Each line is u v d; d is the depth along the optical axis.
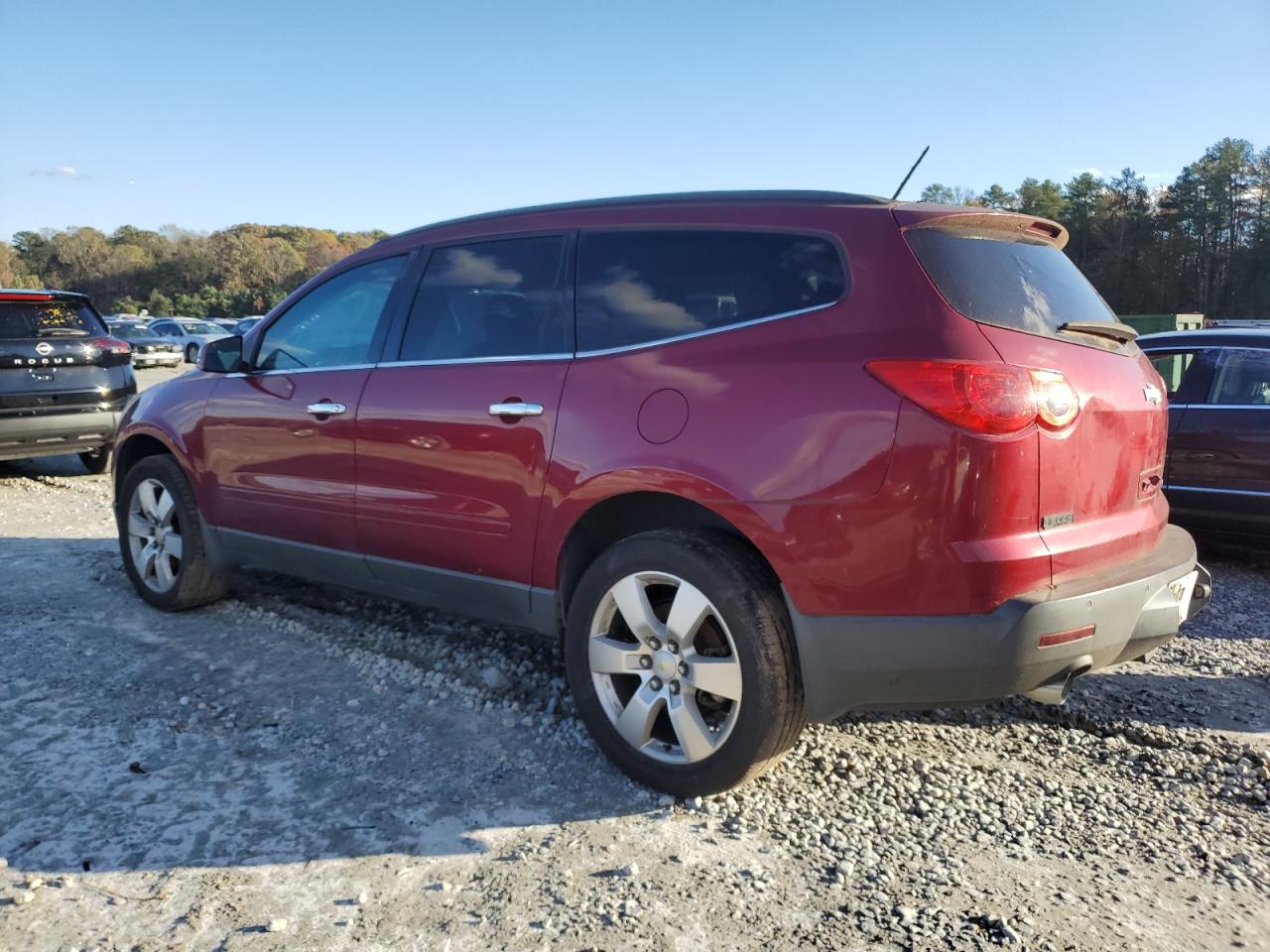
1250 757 3.39
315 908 2.38
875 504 2.57
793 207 2.97
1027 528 2.58
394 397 3.72
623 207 3.36
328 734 3.40
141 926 2.30
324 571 4.18
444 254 3.83
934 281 2.66
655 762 2.98
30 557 5.92
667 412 2.94
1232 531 6.16
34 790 2.95
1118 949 2.29
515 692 3.80
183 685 3.83
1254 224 89.88
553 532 3.22
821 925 2.34
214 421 4.48
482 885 2.50
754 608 2.76
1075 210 98.12
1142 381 3.12
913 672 2.61
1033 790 3.12
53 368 8.80
